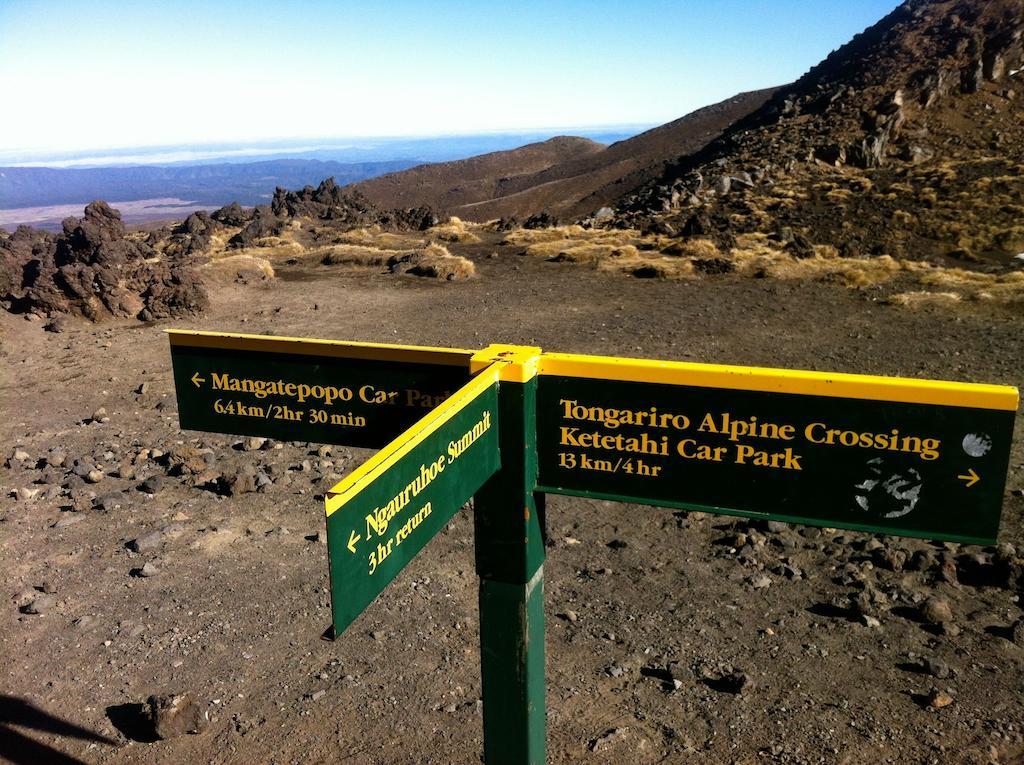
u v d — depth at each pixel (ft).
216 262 89.66
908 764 15.31
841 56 254.47
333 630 6.00
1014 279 70.03
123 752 17.11
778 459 8.32
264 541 26.73
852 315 62.44
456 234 121.80
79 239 79.46
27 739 17.53
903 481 7.94
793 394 8.07
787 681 18.11
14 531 28.17
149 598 23.36
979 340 53.57
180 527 27.94
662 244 99.25
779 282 76.07
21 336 63.41
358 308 73.36
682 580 23.22
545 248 101.60
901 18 233.96
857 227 108.27
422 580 23.75
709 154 206.80
